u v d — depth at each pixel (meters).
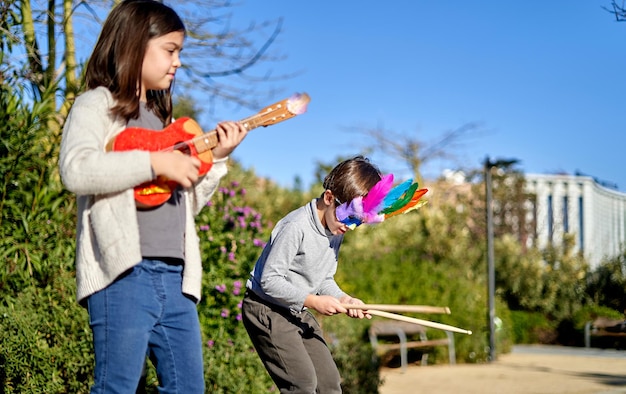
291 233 3.56
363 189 3.52
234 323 5.81
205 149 2.58
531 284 16.28
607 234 21.03
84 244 2.45
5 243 4.57
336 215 3.50
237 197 6.92
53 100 5.72
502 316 13.81
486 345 12.34
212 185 2.66
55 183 4.93
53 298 4.57
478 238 19.62
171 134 2.54
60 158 2.37
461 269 14.72
